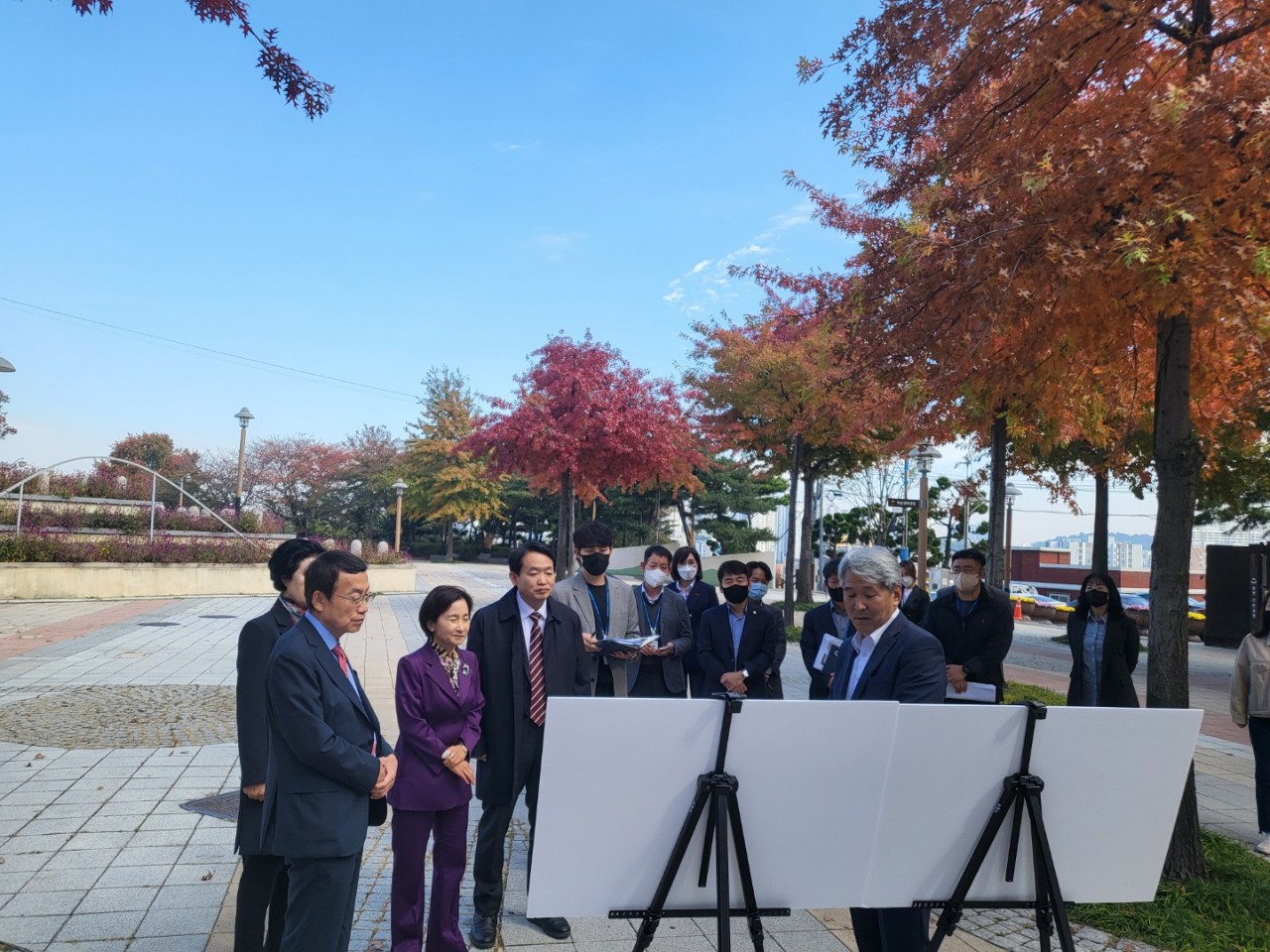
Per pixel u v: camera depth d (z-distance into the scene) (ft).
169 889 15.07
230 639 49.70
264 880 11.56
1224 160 14.15
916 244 17.38
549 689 14.57
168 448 177.88
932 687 10.98
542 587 14.57
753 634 19.69
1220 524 74.64
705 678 19.85
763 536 161.07
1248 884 16.38
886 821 9.47
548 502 191.31
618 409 62.44
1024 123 17.69
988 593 19.31
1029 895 9.94
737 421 60.70
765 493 159.84
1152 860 10.16
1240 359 17.02
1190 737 9.98
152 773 22.15
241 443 103.91
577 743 8.67
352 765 10.00
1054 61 16.58
